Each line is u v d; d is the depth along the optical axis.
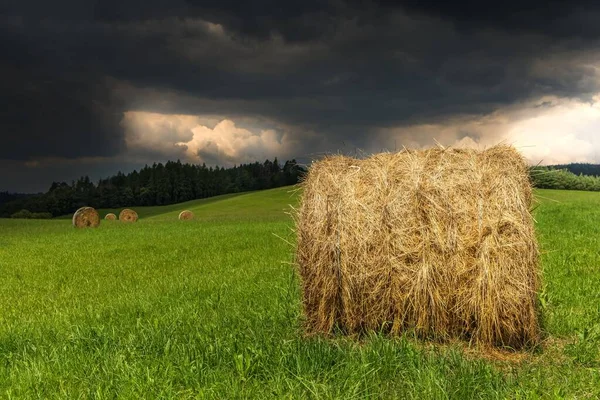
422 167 7.40
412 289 7.11
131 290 11.48
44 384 5.81
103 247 20.84
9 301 11.04
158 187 122.88
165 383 5.56
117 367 6.00
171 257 16.88
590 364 6.39
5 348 7.39
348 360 6.18
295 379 5.73
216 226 32.22
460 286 6.95
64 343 7.16
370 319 7.38
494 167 7.26
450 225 7.00
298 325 7.86
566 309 8.52
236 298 9.76
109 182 133.88
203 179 128.25
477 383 5.56
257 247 18.69
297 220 8.35
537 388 5.47
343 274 7.39
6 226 37.59
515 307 6.84
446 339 7.09
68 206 114.06
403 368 6.01
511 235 6.89
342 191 7.55
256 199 74.75
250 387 5.55
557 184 67.19
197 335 7.04
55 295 11.53
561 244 15.33
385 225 7.24
